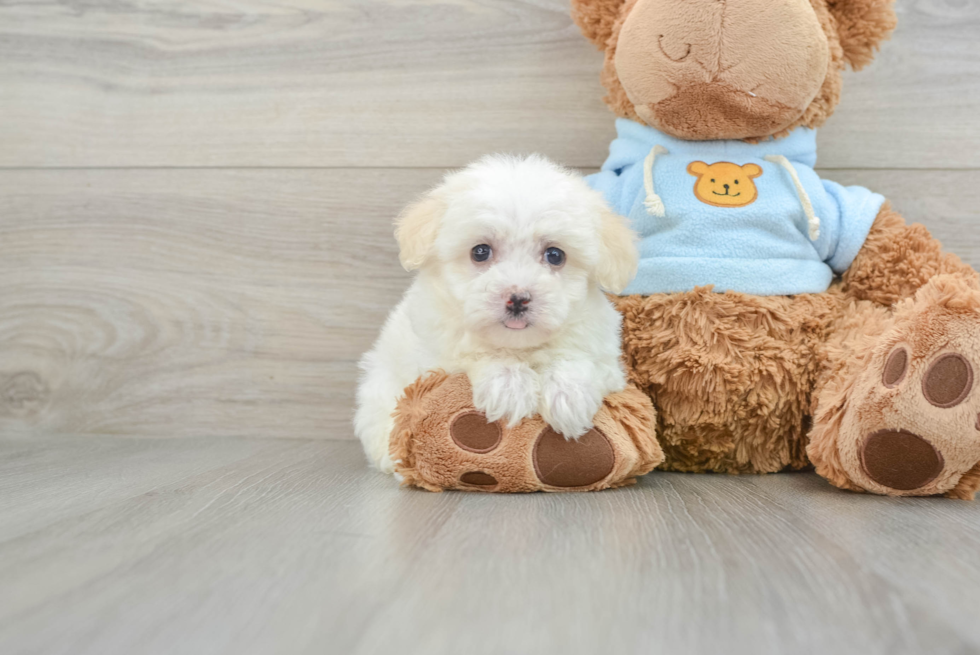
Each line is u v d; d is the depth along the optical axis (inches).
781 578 33.9
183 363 82.3
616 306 62.7
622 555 37.3
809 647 27.0
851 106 74.6
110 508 48.1
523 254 52.9
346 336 80.7
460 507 48.4
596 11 66.6
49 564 36.3
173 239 81.8
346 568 35.4
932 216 74.4
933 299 50.8
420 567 35.4
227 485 56.1
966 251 74.0
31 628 28.8
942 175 74.2
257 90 80.4
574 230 52.7
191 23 80.7
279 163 80.5
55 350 83.4
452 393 53.5
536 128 78.0
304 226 80.6
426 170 79.3
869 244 64.2
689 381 60.6
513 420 52.3
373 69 79.2
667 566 35.5
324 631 28.2
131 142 81.8
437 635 27.8
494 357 54.5
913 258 62.2
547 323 51.0
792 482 59.2
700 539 40.3
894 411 50.2
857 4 63.2
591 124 77.4
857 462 52.4
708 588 32.6
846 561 36.4
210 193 81.4
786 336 60.7
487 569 35.1
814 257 64.6
